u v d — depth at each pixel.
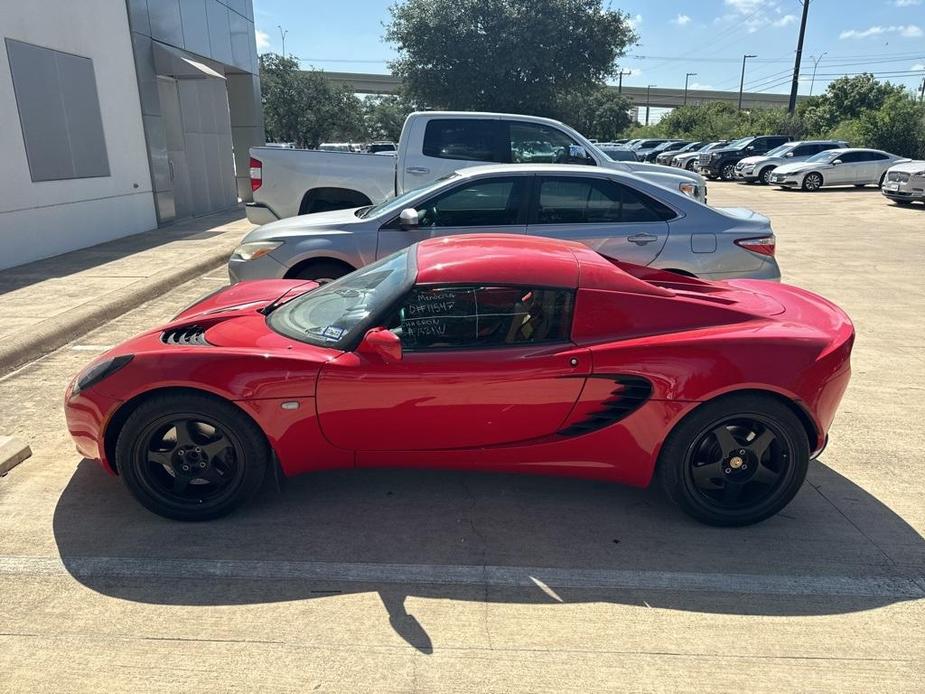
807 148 27.30
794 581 2.91
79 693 2.25
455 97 31.69
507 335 3.19
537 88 31.42
